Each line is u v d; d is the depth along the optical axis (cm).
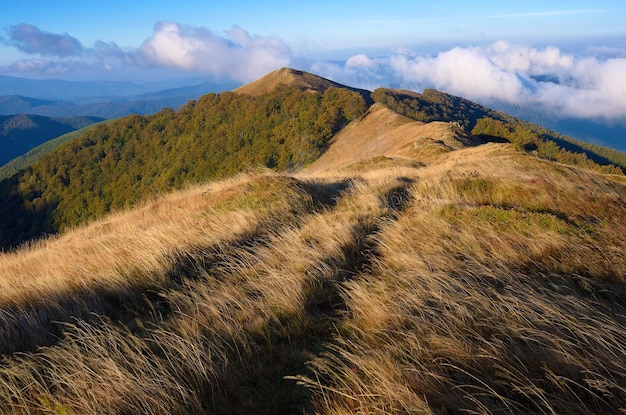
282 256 590
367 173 1531
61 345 380
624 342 327
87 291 520
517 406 274
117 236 823
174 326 407
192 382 320
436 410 269
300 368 347
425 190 959
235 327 398
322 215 821
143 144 10619
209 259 620
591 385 273
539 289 436
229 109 10594
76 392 302
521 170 1039
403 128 6059
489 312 385
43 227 9112
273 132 9125
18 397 307
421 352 331
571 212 723
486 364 311
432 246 585
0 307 493
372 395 282
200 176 9031
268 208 866
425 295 432
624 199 786
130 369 334
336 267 541
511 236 594
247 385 328
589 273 482
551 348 318
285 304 441
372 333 377
